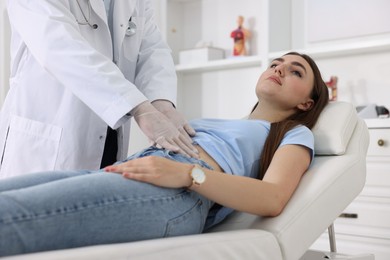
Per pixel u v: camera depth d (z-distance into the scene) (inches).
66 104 60.5
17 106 62.4
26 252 34.6
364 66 109.7
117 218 39.0
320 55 113.1
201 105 141.7
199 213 46.2
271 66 65.6
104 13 61.9
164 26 135.9
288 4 120.7
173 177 42.8
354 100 110.9
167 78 67.4
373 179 93.7
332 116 60.7
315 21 116.5
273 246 43.8
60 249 35.6
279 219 46.5
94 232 37.9
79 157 62.0
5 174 63.2
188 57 134.3
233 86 134.9
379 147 93.1
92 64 53.1
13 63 64.6
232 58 123.2
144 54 70.2
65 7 57.8
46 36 54.1
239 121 58.9
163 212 41.8
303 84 62.1
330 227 62.7
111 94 52.5
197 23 142.2
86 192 38.1
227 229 52.1
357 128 60.6
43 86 61.2
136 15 67.4
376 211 93.0
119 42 64.4
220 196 44.0
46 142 61.2
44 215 35.3
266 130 58.1
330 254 60.2
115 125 52.6
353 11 111.0
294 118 62.4
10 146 62.7
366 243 93.6
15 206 34.3
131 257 33.7
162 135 51.6
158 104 62.5
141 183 41.8
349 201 52.4
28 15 56.1
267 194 45.8
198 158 51.1
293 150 51.7
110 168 43.6
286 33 120.3
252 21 130.2
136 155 52.4
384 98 107.2
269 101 62.9
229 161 53.1
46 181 43.1
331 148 56.2
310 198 48.5
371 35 109.1
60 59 53.6
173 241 37.7
